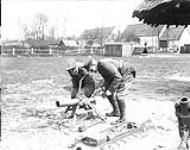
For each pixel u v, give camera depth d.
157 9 11.45
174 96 11.44
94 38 87.31
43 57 42.16
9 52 43.56
